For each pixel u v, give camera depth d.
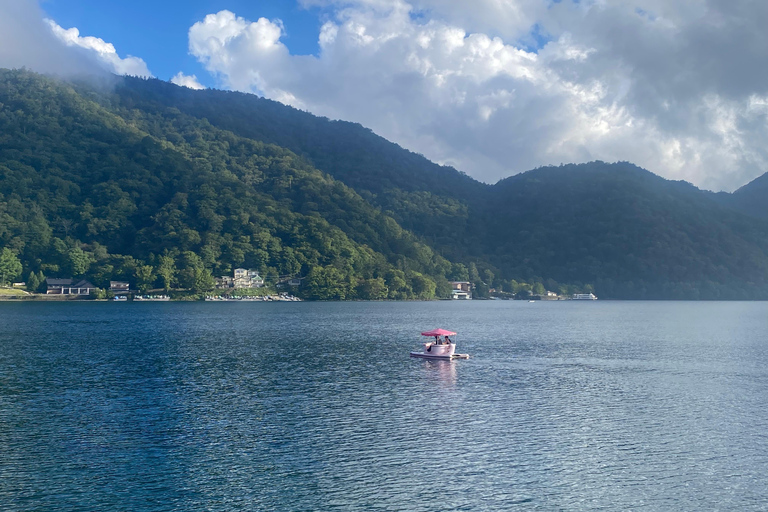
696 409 65.00
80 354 103.56
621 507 39.84
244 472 44.84
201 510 38.69
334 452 49.34
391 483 43.06
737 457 49.19
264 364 93.69
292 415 60.66
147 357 100.06
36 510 38.47
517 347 122.56
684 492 42.25
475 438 53.44
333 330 156.62
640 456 49.19
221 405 64.75
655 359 104.88
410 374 85.75
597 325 193.00
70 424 56.72
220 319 195.12
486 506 39.62
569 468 46.34
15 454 48.41
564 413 62.66
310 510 38.75
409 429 56.06
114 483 42.72
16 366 89.75
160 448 50.03
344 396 70.00
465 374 86.25
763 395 72.56
